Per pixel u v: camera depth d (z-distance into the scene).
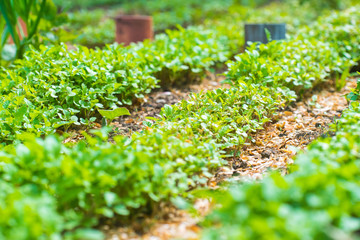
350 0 13.99
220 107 4.96
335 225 2.38
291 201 2.46
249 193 2.48
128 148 3.45
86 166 2.91
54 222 2.46
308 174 2.64
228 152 4.51
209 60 7.22
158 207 3.29
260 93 5.18
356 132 3.52
